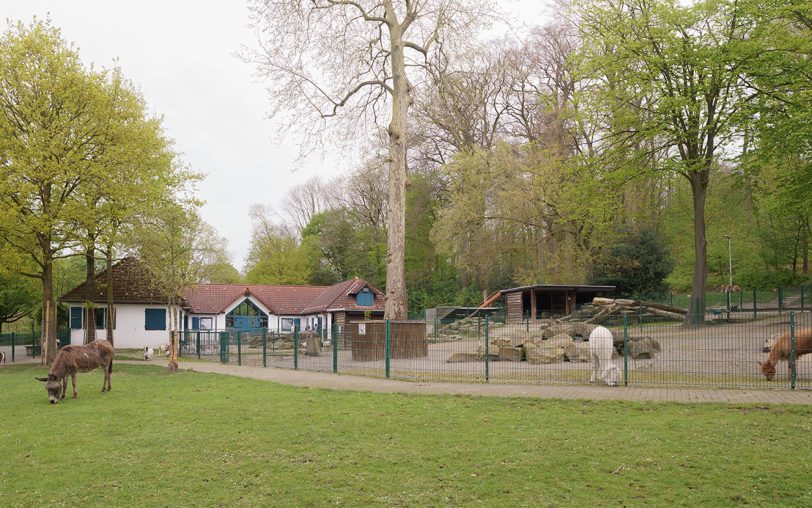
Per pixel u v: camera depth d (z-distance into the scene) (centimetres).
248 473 848
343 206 7875
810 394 1359
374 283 7238
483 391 1526
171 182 3850
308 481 804
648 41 3175
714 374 1638
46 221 2767
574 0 3409
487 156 5028
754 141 3088
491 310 4769
